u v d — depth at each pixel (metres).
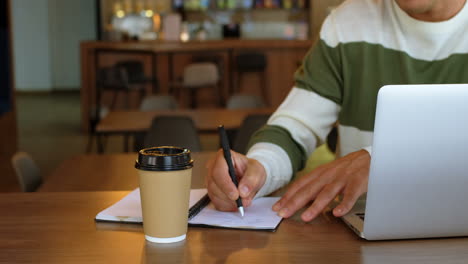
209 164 1.18
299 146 1.44
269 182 1.24
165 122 3.04
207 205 1.16
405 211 0.93
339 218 1.09
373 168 0.90
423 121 0.88
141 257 0.88
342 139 1.59
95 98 7.41
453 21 1.36
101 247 0.92
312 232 1.00
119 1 10.22
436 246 0.93
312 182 1.14
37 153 6.16
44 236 0.98
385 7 1.48
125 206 1.12
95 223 1.04
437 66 1.43
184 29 8.67
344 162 1.18
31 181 2.20
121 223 1.04
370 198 0.92
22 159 2.18
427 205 0.93
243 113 4.07
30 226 1.03
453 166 0.91
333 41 1.54
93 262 0.86
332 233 1.00
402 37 1.44
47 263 0.86
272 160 1.29
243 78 7.87
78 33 12.31
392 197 0.92
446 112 0.88
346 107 1.55
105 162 2.04
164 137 3.02
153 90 7.69
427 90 0.87
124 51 7.39
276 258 0.88
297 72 1.60
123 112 4.09
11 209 1.14
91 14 12.27
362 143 1.54
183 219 0.94
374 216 0.93
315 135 1.50
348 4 1.55
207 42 7.58
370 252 0.91
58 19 12.22
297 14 10.45
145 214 0.94
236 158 1.17
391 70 1.48
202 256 0.88
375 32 1.48
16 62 12.22
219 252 0.90
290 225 1.04
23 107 9.88
